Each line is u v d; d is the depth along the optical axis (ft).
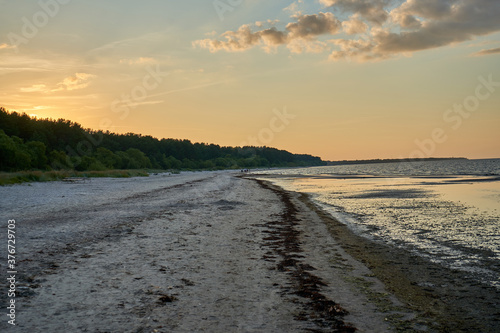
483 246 32.89
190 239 33.50
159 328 14.55
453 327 15.79
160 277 21.50
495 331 15.44
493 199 73.61
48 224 39.63
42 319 15.06
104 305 16.85
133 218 45.21
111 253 27.20
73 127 320.70
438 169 349.41
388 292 20.34
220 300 18.08
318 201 75.77
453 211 56.39
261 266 24.94
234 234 37.04
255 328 14.90
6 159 173.88
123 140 447.42
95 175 201.98
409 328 15.55
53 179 139.95
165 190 98.53
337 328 15.20
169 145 533.14
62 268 22.84
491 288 21.29
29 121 278.87
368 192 97.55
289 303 17.98
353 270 24.81
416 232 40.01
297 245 32.81
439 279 23.04
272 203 70.95
